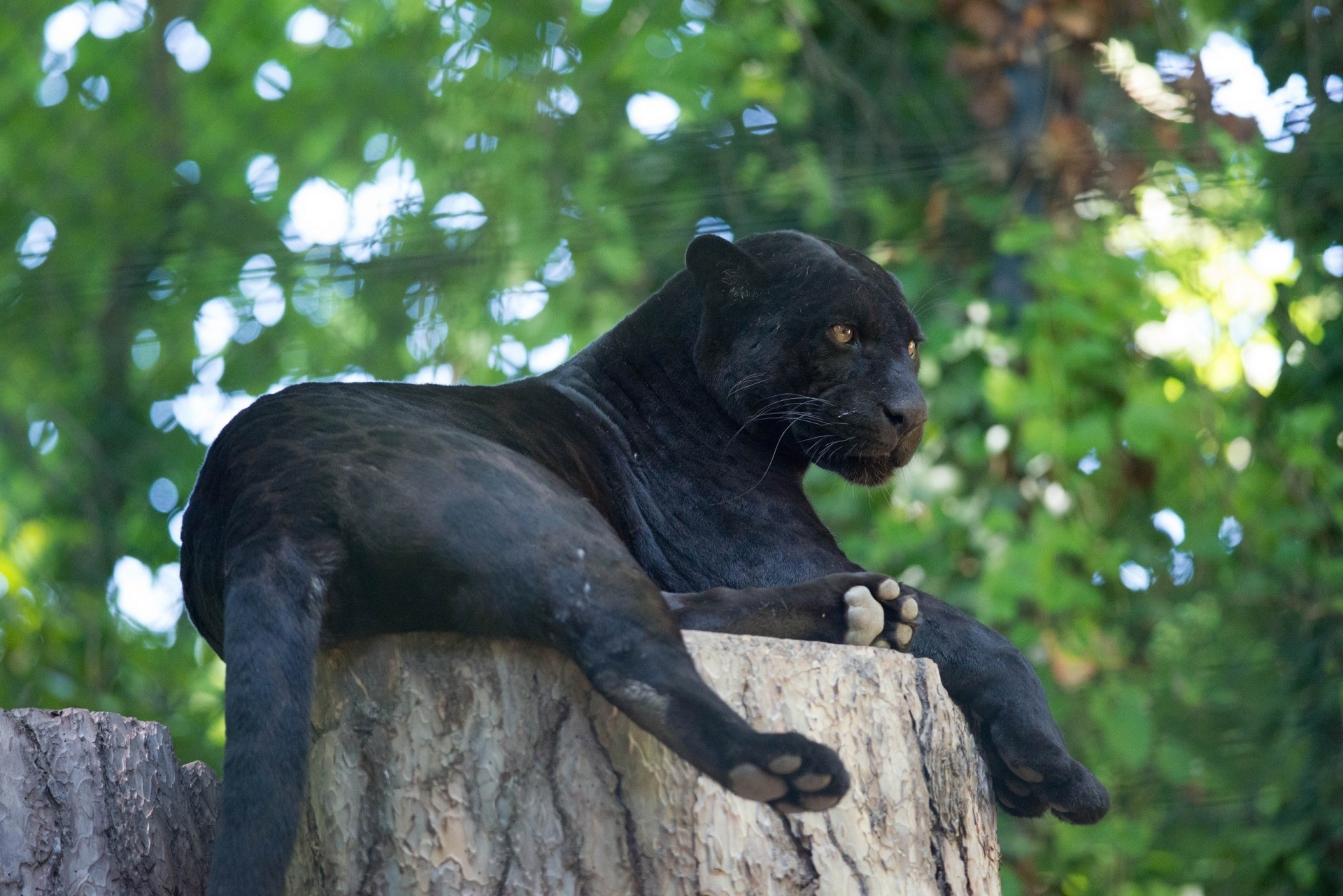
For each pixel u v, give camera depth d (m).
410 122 13.13
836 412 6.17
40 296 12.65
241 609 4.12
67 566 12.75
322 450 4.50
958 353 11.36
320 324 12.83
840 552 6.30
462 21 13.21
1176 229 11.80
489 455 4.62
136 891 5.05
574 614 4.27
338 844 4.40
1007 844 10.68
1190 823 11.12
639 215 12.23
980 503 11.36
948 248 11.88
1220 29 12.22
